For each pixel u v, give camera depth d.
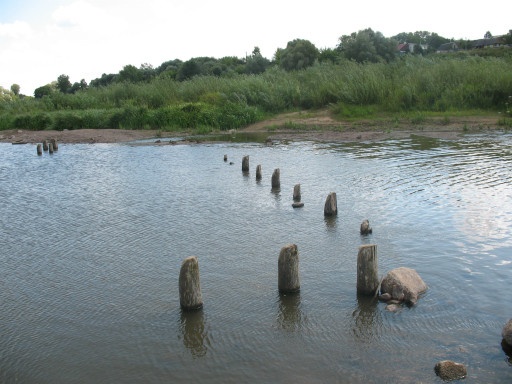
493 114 29.72
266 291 8.53
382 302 8.03
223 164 20.62
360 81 34.56
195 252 10.39
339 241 10.76
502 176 15.78
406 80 33.59
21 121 37.75
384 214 12.47
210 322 7.62
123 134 32.09
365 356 6.64
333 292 8.41
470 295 8.11
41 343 7.22
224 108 34.22
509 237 10.53
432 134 26.05
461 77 32.78
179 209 13.74
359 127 29.58
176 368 6.53
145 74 71.81
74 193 16.20
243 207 13.73
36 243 11.32
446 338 6.97
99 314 7.98
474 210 12.43
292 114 34.94
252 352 6.82
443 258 9.59
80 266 9.88
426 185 15.08
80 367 6.63
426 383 6.07
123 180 18.03
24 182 18.28
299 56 53.56
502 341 6.84
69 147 28.16
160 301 8.33
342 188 15.31
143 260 10.07
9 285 9.12
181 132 32.53
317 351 6.79
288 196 14.73
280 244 10.70
